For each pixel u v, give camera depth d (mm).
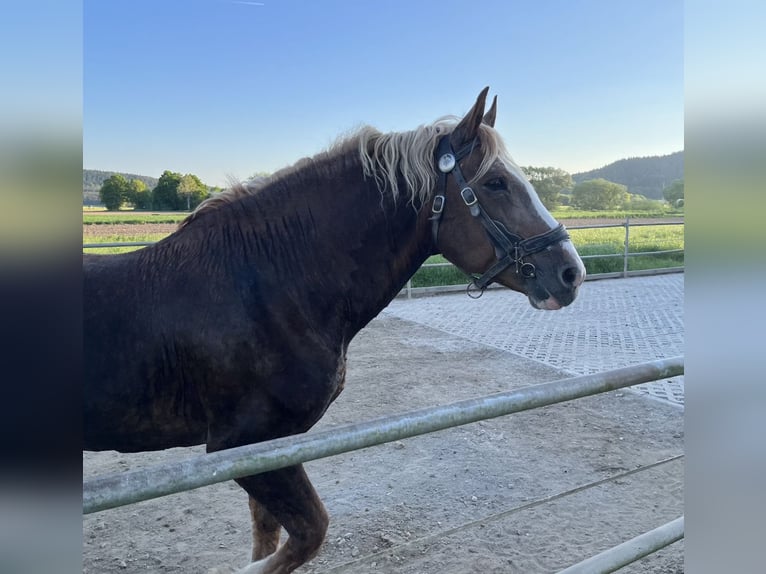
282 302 1903
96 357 1720
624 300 10406
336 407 4824
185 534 2902
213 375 1826
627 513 3102
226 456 958
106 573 2553
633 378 1394
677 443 4059
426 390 5293
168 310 1801
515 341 7312
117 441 1861
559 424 4426
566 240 2096
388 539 2844
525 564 2639
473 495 3316
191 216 2045
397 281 2191
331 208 2057
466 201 2080
